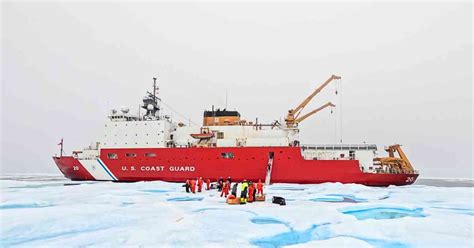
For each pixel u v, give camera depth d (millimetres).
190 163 30906
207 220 13539
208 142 32594
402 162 30438
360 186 26703
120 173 32500
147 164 31938
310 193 23281
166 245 9914
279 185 28359
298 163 29047
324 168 28812
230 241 10469
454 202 20250
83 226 12453
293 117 34188
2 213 14594
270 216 14562
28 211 15125
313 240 11375
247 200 18984
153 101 37188
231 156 30234
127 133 33594
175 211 15641
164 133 32938
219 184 25312
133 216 14352
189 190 24109
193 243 10164
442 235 11438
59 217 13781
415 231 12031
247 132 32531
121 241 10320
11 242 10305
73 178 34688
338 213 15352
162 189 25578
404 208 17469
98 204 17828
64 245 9922
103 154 33156
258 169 29500
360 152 30844
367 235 11547
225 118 34281
